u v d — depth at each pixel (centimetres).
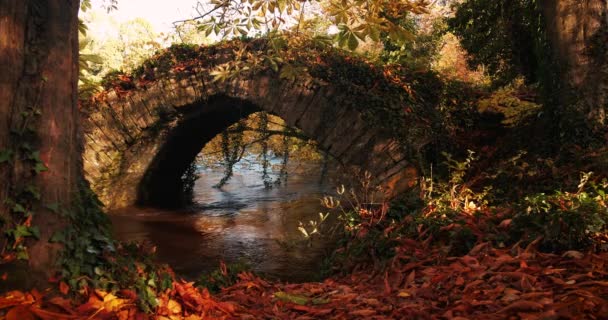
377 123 929
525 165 718
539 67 801
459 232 558
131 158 1244
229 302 457
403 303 399
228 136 1591
